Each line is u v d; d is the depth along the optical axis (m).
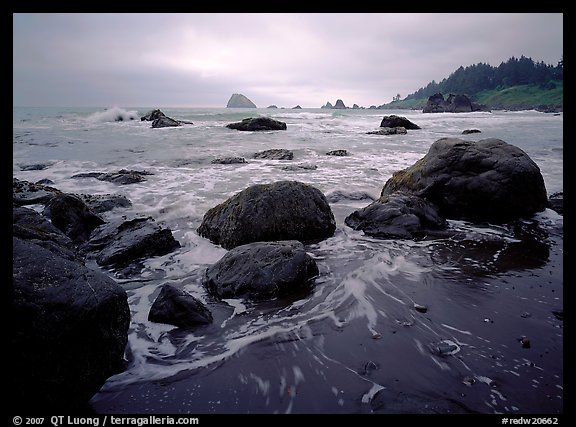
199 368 3.38
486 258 5.88
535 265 5.57
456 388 3.03
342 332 3.88
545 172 12.39
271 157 16.69
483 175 7.80
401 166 14.49
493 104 127.31
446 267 5.54
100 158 16.02
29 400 2.68
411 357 3.43
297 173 13.06
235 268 4.98
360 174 12.88
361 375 3.21
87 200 8.92
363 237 7.03
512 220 7.80
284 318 4.21
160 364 3.46
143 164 14.83
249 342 3.75
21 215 5.35
